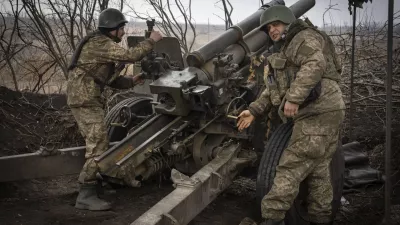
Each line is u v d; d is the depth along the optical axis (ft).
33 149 19.34
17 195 14.82
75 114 13.71
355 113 22.77
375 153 19.16
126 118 15.85
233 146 15.25
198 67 14.80
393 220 13.09
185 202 11.10
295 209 12.27
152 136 13.91
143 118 16.65
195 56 14.56
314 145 10.93
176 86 13.84
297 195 12.01
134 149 13.74
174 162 14.98
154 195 15.38
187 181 11.84
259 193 12.31
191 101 13.98
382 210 14.73
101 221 12.96
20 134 20.17
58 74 29.89
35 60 27.78
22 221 12.69
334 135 11.25
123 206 14.25
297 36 10.80
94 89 13.62
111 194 15.28
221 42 15.38
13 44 27.04
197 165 15.46
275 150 12.42
